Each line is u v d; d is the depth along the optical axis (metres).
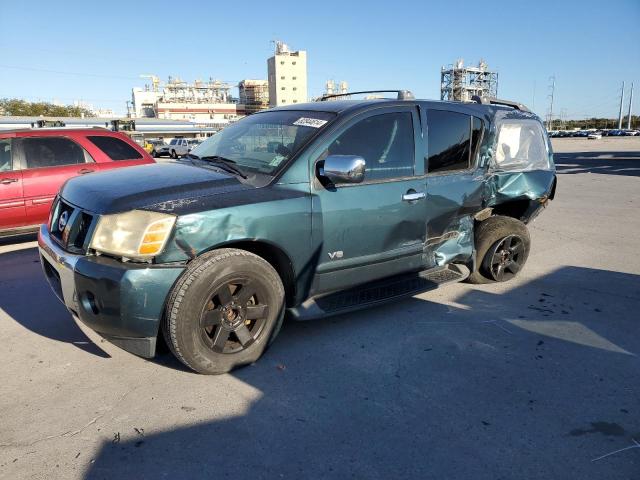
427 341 3.69
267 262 3.22
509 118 4.93
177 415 2.71
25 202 6.43
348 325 3.96
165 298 2.87
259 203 3.15
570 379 3.17
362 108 3.79
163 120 82.81
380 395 2.95
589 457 2.43
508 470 2.33
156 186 3.14
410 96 4.25
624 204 10.39
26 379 3.09
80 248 3.02
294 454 2.41
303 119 3.82
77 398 2.88
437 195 4.14
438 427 2.65
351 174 3.19
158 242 2.83
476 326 3.99
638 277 5.35
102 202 3.00
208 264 2.93
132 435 2.54
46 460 2.35
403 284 4.16
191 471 2.29
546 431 2.63
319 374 3.18
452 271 4.60
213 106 145.25
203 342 3.01
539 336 3.82
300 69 135.38
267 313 3.26
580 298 4.68
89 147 6.99
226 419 2.69
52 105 93.94
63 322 4.01
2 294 4.70
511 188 4.88
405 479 2.26
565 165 21.61
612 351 3.58
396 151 3.92
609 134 102.25
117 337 2.93
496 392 3.01
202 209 2.95
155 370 3.21
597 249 6.61
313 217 3.39
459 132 4.40
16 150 6.46
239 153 3.81
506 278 5.11
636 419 2.75
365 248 3.74
